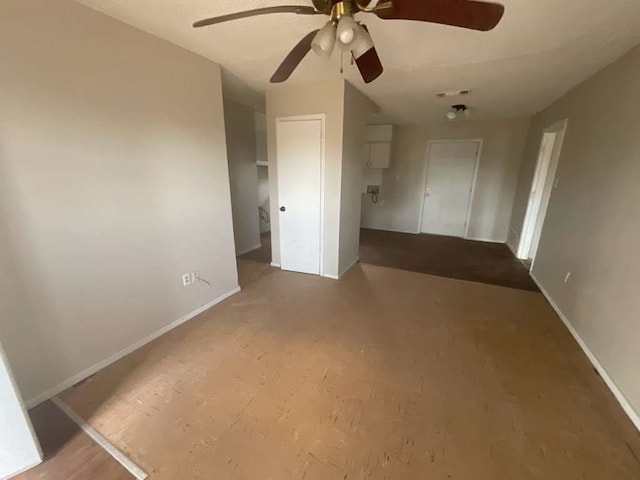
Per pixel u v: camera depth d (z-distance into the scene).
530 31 1.86
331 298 3.04
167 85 2.16
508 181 5.22
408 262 4.23
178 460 1.36
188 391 1.78
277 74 1.88
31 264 1.57
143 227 2.14
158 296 2.32
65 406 1.66
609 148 2.24
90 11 1.67
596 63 2.35
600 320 2.06
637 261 1.75
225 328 2.47
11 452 1.26
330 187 3.29
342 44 1.25
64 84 1.61
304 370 1.97
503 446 1.45
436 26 1.81
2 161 1.42
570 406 1.69
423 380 1.89
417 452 1.41
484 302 2.97
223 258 2.95
